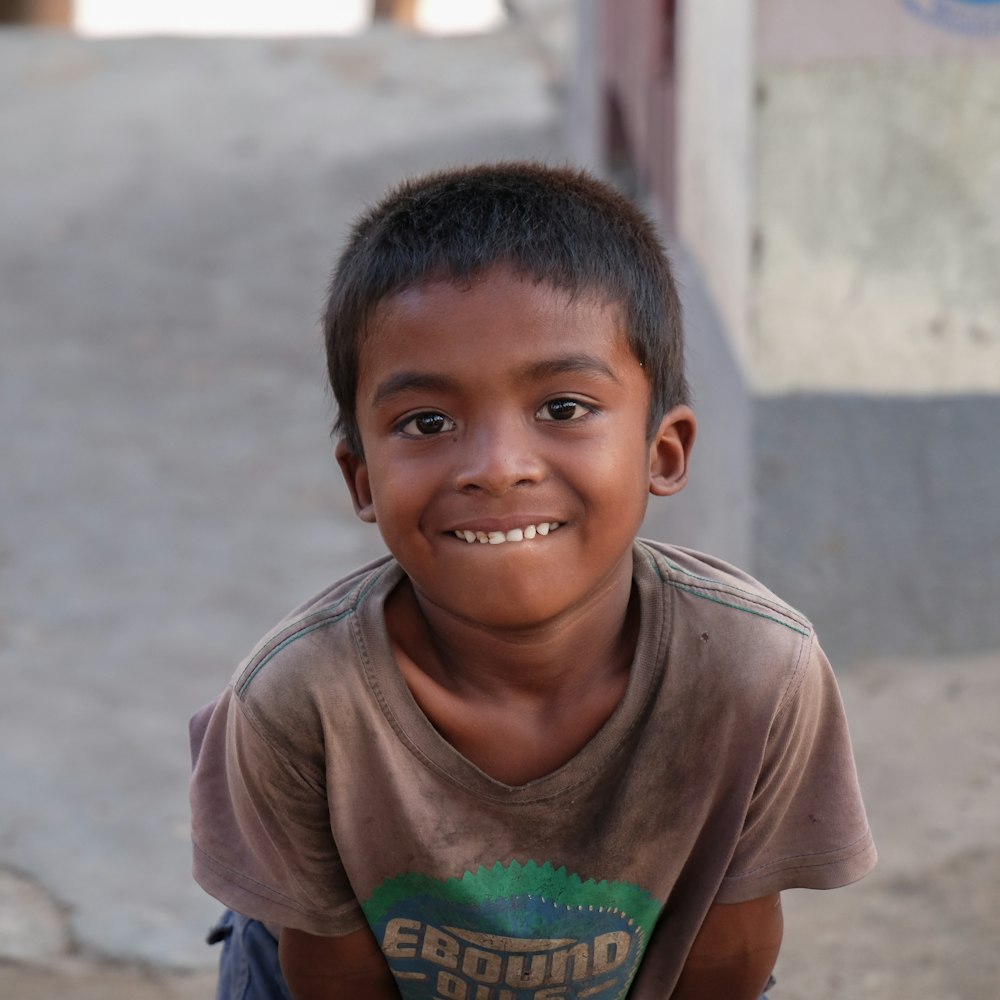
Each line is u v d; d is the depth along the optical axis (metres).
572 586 1.33
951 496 3.57
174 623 4.48
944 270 3.47
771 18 3.37
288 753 1.48
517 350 1.28
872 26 3.36
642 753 1.47
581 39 7.64
